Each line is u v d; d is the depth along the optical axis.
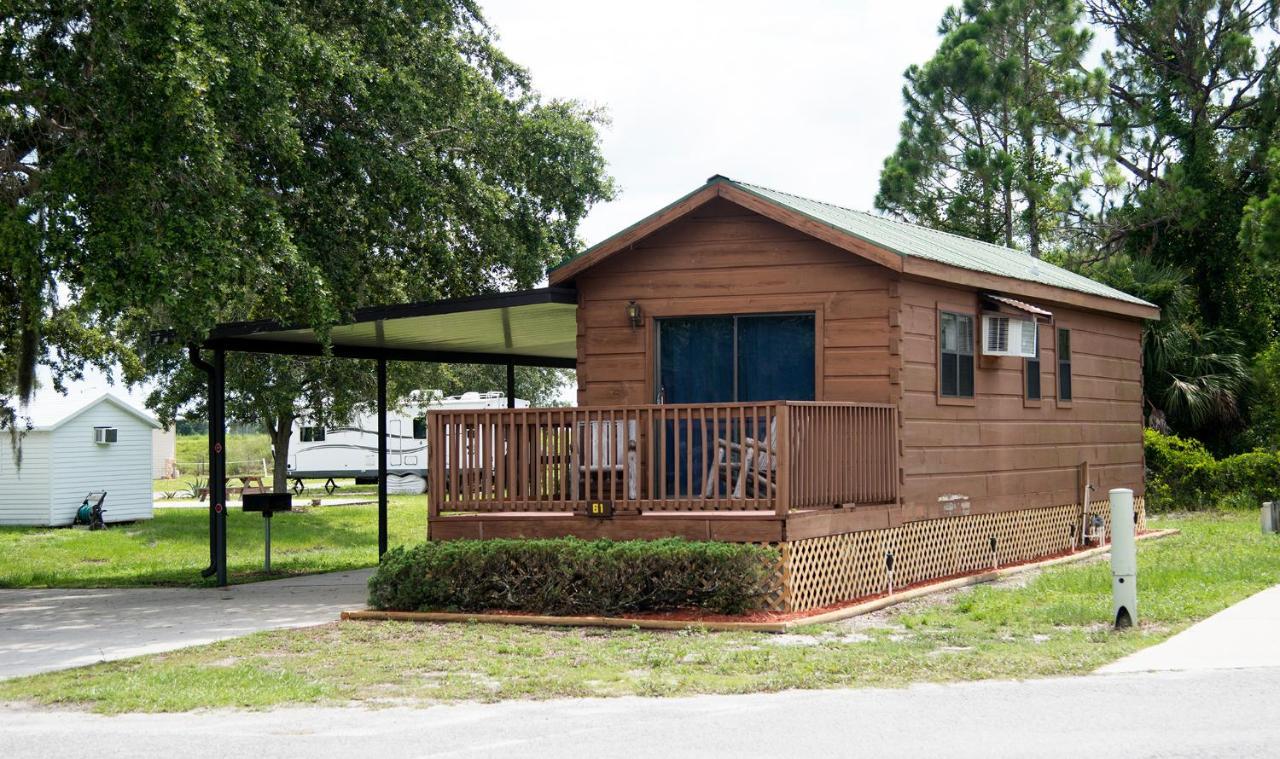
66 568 24.72
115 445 34.44
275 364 35.31
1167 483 28.72
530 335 19.25
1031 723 7.97
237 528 31.42
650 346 15.68
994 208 40.16
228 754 7.58
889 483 14.77
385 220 19.06
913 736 7.70
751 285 15.34
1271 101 35.34
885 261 14.30
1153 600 13.09
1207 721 7.89
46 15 14.52
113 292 13.91
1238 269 36.00
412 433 49.47
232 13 15.02
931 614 13.01
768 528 12.85
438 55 19.92
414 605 13.80
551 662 10.60
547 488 13.99
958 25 41.69
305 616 14.36
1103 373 21.34
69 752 7.73
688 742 7.66
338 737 8.01
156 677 10.26
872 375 14.86
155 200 14.20
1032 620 12.27
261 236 15.48
